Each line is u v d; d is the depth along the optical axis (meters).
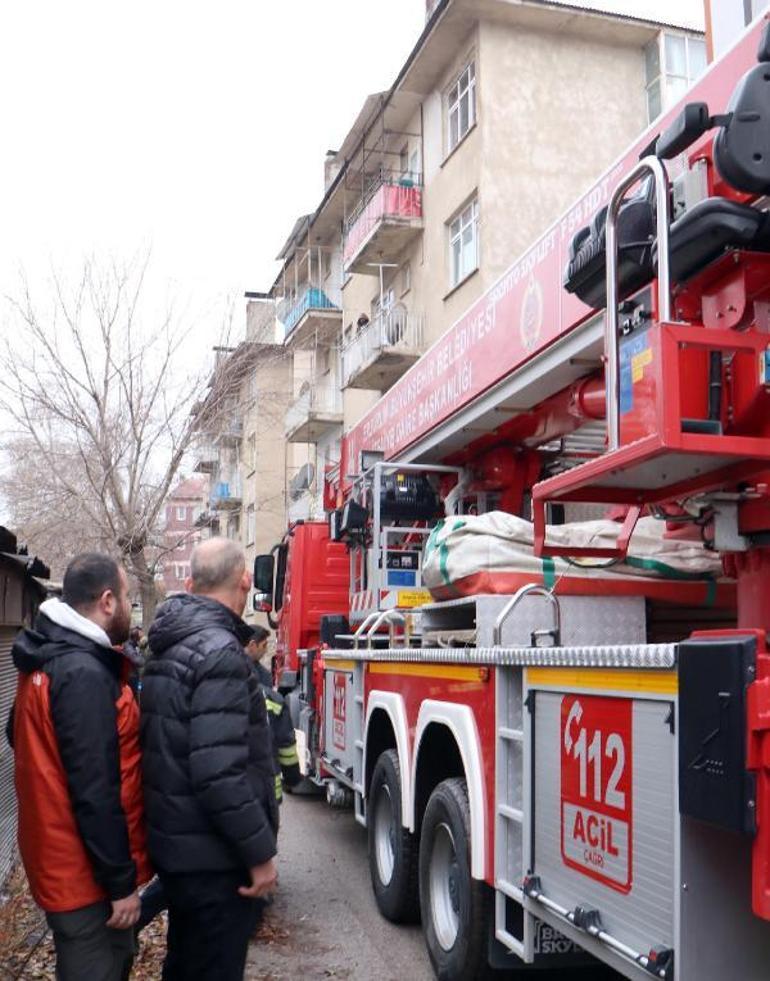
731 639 2.66
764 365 3.41
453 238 22.86
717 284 3.68
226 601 3.74
